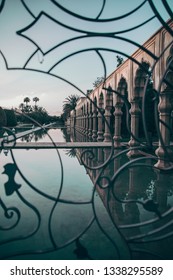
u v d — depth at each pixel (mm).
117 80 10789
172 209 1567
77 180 5414
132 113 9086
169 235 1631
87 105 21000
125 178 5680
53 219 3002
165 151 1568
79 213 3242
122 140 15242
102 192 4410
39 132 26703
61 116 56688
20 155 9477
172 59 1519
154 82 6715
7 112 23234
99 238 2457
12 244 2309
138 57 7980
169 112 6270
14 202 3729
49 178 5625
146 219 3098
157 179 5578
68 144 12711
